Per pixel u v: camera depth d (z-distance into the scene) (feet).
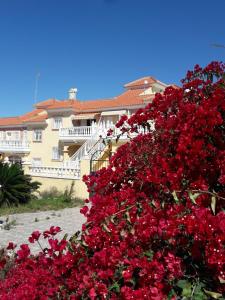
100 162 84.38
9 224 46.06
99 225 11.43
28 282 11.91
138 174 13.82
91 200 13.33
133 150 15.07
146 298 9.20
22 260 13.29
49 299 11.42
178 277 9.33
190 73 15.83
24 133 167.43
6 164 68.49
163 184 12.09
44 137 151.94
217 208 10.57
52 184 87.56
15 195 64.08
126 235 10.56
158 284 9.23
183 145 11.82
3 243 36.29
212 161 12.01
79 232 12.50
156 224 10.16
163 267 9.38
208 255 8.64
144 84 147.43
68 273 11.58
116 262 10.16
